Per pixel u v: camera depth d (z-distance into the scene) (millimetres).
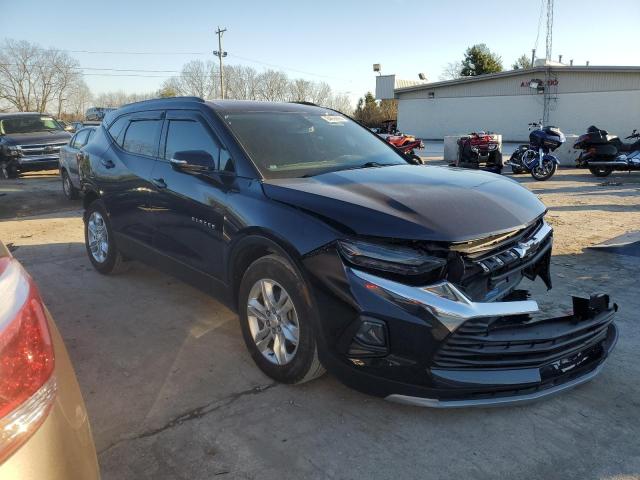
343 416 2922
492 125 36469
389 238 2609
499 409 2971
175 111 4355
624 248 6082
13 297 1478
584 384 3199
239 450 2645
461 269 2652
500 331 2676
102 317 4391
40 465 1343
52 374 1484
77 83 74688
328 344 2793
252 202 3240
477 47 56000
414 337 2545
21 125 15719
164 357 3658
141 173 4492
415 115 40500
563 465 2500
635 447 2615
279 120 4125
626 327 3941
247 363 3547
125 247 4973
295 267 2898
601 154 13141
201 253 3789
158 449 2660
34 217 9320
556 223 7711
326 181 3305
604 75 31219
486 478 2428
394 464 2533
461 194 3084
